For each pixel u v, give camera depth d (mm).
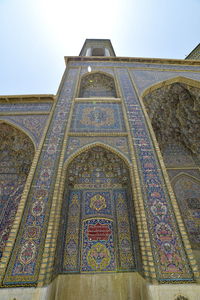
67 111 4223
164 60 6465
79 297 2570
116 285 2686
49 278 2188
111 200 3658
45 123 4070
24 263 2156
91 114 4223
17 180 4492
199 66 6340
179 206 5180
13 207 4078
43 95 4625
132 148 3404
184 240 2354
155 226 2471
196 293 1996
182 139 6629
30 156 4555
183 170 6035
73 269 2811
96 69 6051
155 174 3027
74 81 5418
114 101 4590
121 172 3705
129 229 3246
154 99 5617
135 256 2934
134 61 6582
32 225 2447
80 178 3982
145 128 3814
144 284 2285
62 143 3506
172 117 6430
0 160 4820
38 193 2768
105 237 3152
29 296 1948
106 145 3492
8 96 4664
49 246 2297
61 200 2848
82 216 3414
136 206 2760
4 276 2059
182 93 5965
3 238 3621
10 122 4148
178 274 2111
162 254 2254
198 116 5852
